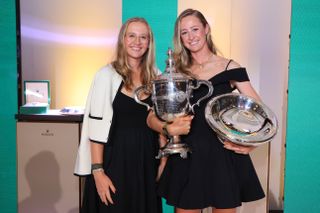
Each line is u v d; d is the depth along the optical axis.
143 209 1.42
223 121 1.26
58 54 2.59
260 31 2.60
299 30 2.17
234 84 1.42
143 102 1.37
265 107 1.31
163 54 2.27
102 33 2.58
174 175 1.35
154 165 1.49
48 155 2.02
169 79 1.25
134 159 1.42
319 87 2.19
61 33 2.58
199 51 1.41
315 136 2.21
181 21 1.38
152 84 1.29
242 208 2.04
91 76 2.61
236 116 1.30
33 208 2.05
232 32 2.60
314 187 2.23
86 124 1.47
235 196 1.28
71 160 2.01
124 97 1.42
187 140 1.35
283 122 2.66
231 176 1.30
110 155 1.43
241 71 1.35
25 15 2.54
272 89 2.63
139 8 2.26
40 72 2.59
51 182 2.03
